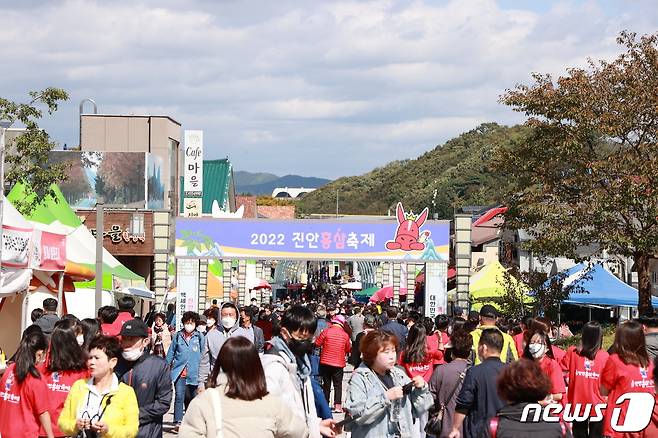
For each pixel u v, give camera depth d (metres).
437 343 15.52
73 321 13.21
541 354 12.50
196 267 37.66
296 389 8.49
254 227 37.66
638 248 28.89
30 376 10.20
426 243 37.72
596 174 29.66
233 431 6.95
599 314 43.78
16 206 27.39
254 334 19.39
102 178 52.28
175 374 18.53
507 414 7.62
